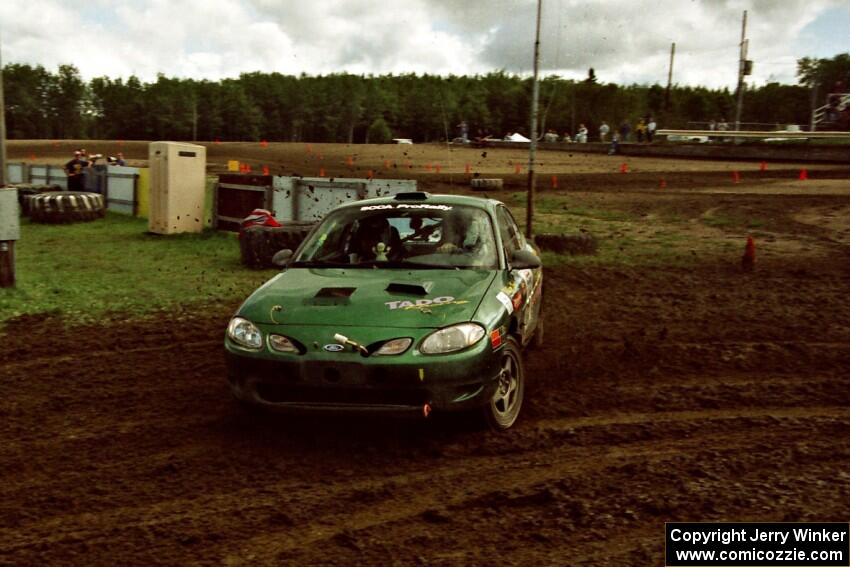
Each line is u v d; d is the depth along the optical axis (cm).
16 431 478
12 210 927
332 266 512
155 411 514
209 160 3975
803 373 592
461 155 4356
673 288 975
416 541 322
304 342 418
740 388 554
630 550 310
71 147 5881
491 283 475
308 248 539
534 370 610
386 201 568
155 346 702
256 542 323
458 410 420
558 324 780
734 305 864
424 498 367
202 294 930
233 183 1545
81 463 421
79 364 641
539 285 634
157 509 359
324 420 480
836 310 827
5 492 383
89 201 1803
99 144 6378
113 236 1534
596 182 2620
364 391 413
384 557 308
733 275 1064
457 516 346
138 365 636
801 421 477
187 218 1566
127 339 726
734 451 423
